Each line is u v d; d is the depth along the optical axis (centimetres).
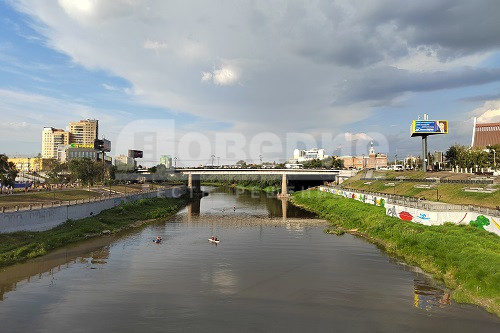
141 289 4519
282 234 8288
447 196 9400
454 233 5803
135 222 9762
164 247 6869
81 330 3403
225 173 19888
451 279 4556
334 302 4097
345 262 5744
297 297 4266
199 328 3466
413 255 5716
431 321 3572
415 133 14362
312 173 19275
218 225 9631
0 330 3391
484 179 9731
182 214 12050
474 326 3453
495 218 5747
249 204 15700
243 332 3388
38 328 3441
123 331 3394
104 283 4728
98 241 7262
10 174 12094
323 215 11412
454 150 17412
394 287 4544
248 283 4775
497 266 4212
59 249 6481
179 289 4531
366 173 18388
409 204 7906
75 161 15562
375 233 7500
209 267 5516
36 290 4444
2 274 5041
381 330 3409
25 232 6562
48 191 11006
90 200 9388
